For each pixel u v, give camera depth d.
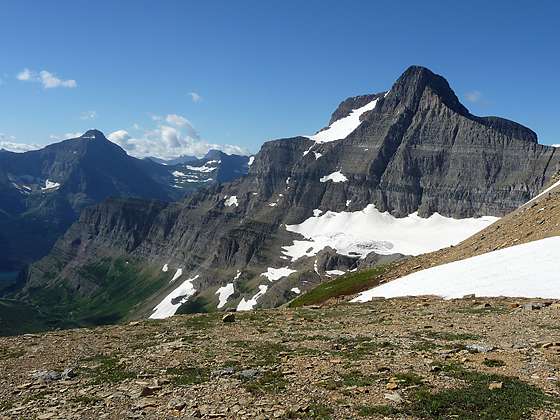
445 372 21.36
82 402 19.39
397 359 23.80
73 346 30.84
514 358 23.16
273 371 22.61
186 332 34.47
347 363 23.31
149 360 25.94
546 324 30.50
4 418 17.95
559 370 21.16
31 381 22.91
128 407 18.69
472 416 16.92
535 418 16.61
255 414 17.56
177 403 18.80
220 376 22.20
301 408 17.83
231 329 35.00
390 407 17.70
